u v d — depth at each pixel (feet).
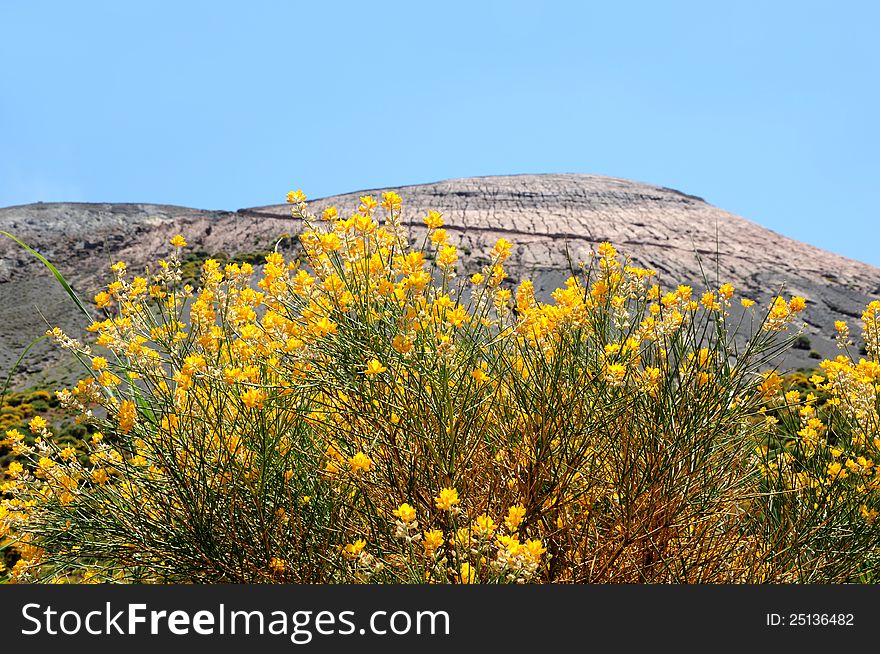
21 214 227.61
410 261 8.18
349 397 8.04
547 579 7.75
